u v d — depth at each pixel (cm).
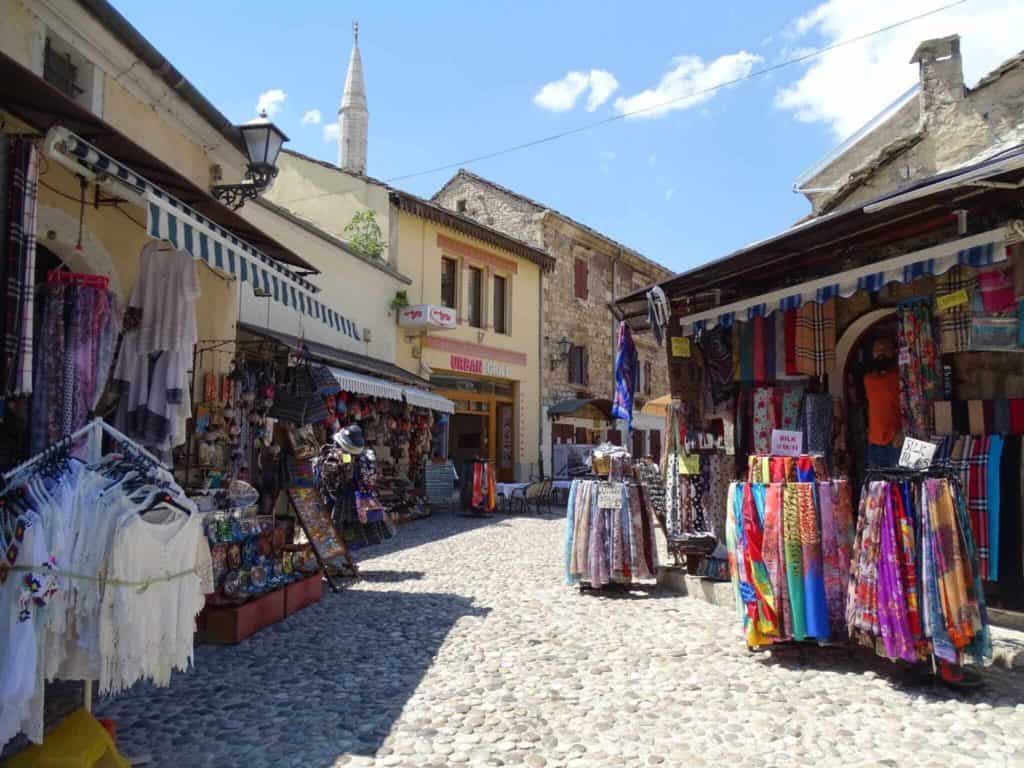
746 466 743
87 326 505
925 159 1065
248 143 808
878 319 743
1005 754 350
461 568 887
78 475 304
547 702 428
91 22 622
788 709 415
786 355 709
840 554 508
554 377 2230
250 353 999
